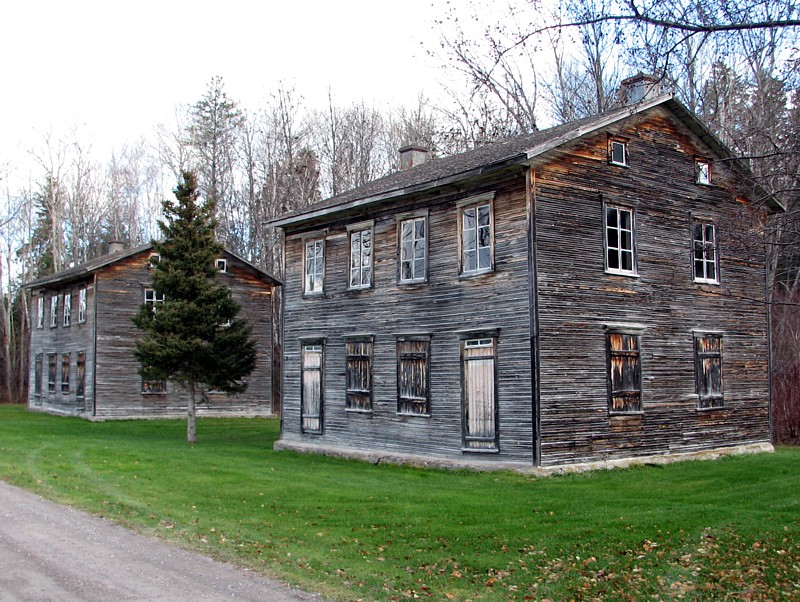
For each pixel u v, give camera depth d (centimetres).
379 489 1762
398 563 1103
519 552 1167
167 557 1105
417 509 1499
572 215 2050
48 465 2070
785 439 3139
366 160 5331
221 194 5509
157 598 902
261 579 997
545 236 1980
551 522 1363
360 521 1389
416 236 2341
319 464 2312
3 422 3659
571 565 1096
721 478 1897
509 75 3803
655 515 1416
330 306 2655
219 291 2895
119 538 1225
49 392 4653
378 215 2478
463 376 2133
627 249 2191
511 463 1972
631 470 2034
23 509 1452
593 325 2061
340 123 5388
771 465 2119
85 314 4150
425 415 2248
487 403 2059
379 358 2433
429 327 2256
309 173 5081
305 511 1487
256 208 5291
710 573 1056
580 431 1997
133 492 1678
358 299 2534
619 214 2180
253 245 5494
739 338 2489
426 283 2277
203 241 2914
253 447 2822
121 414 4006
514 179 2022
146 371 2900
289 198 5078
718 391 2394
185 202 2936
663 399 2219
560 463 1947
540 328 1941
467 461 2086
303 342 2758
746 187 1814
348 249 2595
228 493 1686
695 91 2869
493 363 2047
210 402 4222
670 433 2225
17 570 1014
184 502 1570
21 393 6159
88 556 1101
